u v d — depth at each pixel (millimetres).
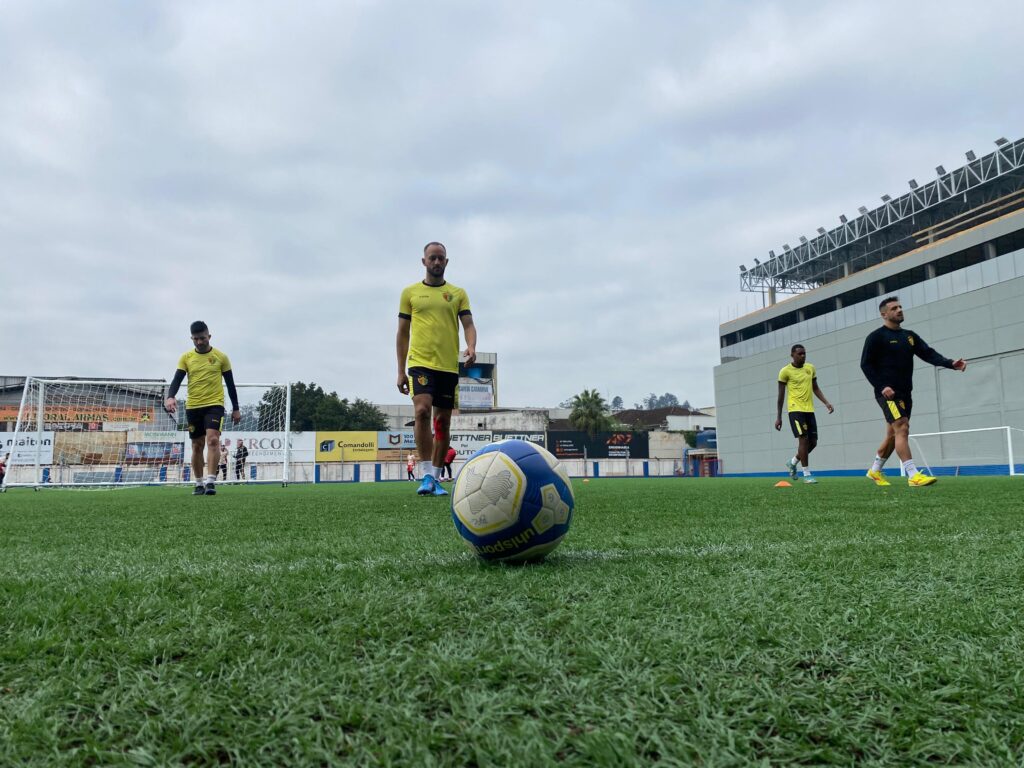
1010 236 31578
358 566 2156
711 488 9258
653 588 1734
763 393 37094
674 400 179250
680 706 955
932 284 33188
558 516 2188
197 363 8484
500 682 1048
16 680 1086
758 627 1339
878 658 1160
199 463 8727
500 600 1598
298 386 66812
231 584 1847
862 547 2543
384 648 1222
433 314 6121
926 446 27922
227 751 838
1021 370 24641
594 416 69125
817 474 32562
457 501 2236
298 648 1218
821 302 40281
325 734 871
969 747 837
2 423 47438
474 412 63188
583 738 842
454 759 808
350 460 47906
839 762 808
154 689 1032
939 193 39000
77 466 17172
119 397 17391
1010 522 3473
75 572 2115
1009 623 1383
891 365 7852
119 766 808
